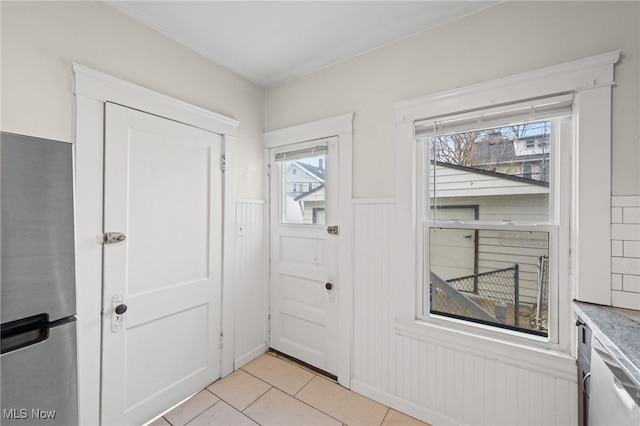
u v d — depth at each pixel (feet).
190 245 6.23
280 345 8.03
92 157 4.69
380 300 6.11
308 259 7.41
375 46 6.18
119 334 5.07
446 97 5.30
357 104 6.47
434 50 5.51
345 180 6.61
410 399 5.70
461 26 5.24
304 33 5.78
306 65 6.97
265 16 5.28
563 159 4.56
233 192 7.14
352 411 5.79
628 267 3.99
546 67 4.46
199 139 6.39
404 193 5.78
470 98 5.08
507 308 5.11
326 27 5.59
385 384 6.01
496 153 5.18
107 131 4.87
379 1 4.88
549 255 4.71
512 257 5.05
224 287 6.93
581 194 4.25
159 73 5.70
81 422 4.58
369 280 6.26
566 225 4.54
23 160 2.70
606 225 4.10
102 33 4.87
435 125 5.41
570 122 4.50
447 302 5.68
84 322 4.61
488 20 4.99
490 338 5.03
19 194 2.68
